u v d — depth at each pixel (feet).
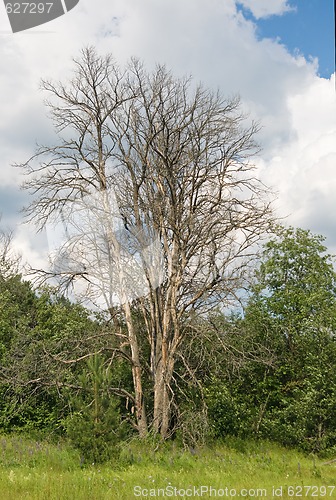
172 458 55.93
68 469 48.98
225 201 75.66
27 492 36.76
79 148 75.66
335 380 77.77
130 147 75.56
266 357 83.20
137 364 77.71
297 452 74.59
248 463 56.13
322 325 81.87
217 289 73.31
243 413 80.94
